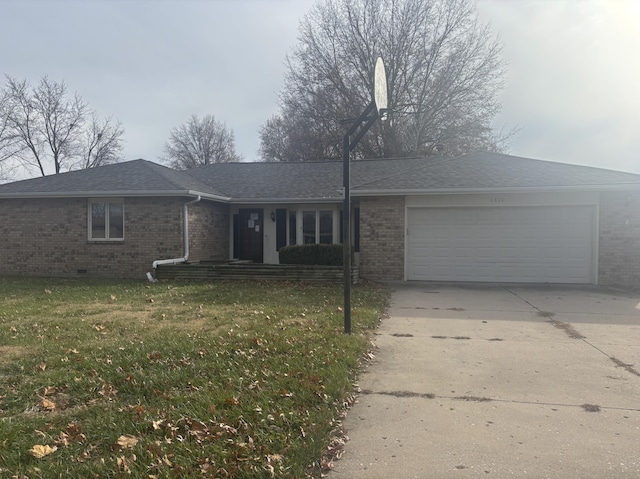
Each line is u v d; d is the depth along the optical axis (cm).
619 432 361
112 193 1449
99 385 458
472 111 2861
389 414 398
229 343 601
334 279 1293
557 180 1289
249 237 1734
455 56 2794
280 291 1122
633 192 1252
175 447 328
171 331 686
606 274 1270
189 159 5850
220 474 296
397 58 2844
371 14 2856
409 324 757
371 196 1391
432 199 1361
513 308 909
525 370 515
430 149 2930
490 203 1330
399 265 1380
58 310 869
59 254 1533
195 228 1533
